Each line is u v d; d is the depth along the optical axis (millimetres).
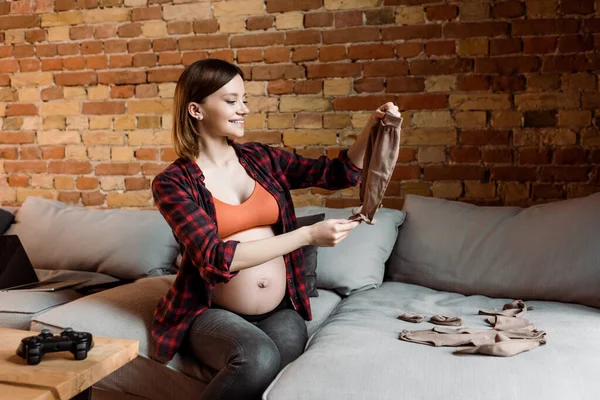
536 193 2820
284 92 3111
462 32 2855
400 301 2223
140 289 2314
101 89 3393
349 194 3072
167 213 1772
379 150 1705
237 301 1869
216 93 1853
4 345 1527
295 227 2021
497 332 1747
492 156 2863
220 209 1858
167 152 3316
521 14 2783
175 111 1919
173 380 1880
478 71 2850
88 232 2918
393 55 2949
